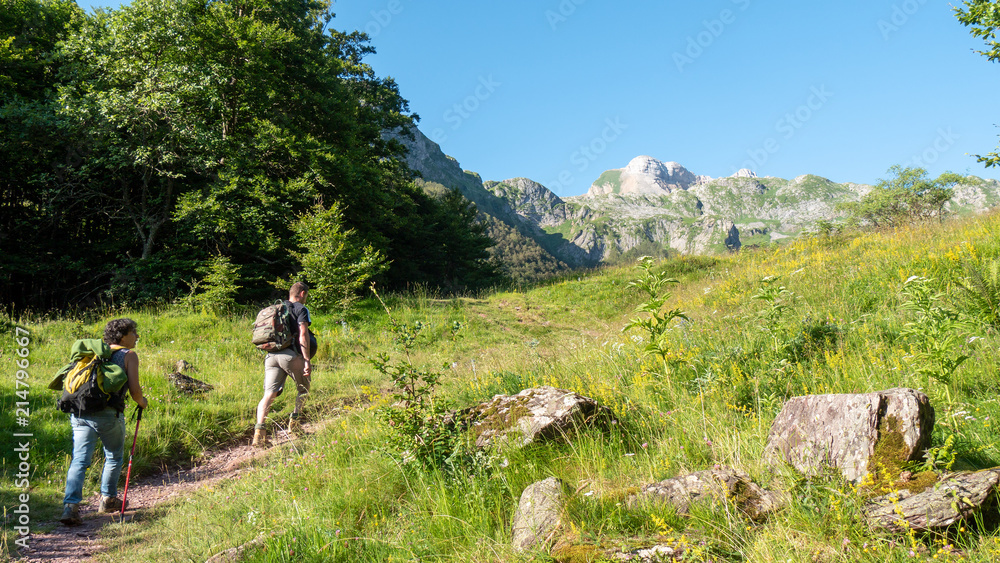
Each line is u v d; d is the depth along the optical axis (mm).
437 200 46531
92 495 4777
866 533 2252
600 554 2434
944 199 44094
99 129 17016
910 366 4273
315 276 15812
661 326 5055
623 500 2922
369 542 3129
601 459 3686
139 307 15523
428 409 4309
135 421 6199
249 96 20203
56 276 18234
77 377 4199
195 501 4480
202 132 17641
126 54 18359
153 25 18219
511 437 4082
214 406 7141
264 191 18672
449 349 11828
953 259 8219
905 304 4418
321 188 21297
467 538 3041
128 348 4535
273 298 20312
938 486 2371
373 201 23984
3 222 19469
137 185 20219
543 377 6250
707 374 5047
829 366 5020
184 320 12422
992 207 14516
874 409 2865
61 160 18562
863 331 5930
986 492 2213
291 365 6332
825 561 2166
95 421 4246
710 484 2848
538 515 2936
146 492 5000
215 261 15922
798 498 2566
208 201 17250
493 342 13227
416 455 4035
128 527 4055
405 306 16188
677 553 2346
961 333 4691
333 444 5129
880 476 2621
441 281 42156
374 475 4168
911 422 2742
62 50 18453
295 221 19281
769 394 4602
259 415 6184
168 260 17359
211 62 18609
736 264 17797
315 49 25531
